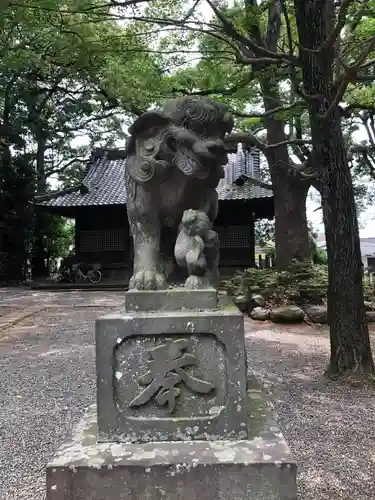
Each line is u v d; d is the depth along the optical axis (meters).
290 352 6.70
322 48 4.21
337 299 5.05
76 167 25.39
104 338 2.02
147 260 2.40
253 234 18.11
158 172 2.35
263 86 7.30
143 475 1.82
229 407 2.00
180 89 6.00
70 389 5.06
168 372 2.02
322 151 4.91
